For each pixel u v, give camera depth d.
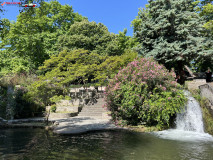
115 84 12.77
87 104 19.38
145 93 11.14
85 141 8.12
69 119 14.65
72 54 20.23
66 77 18.25
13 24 26.36
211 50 17.17
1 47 28.27
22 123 13.43
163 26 18.20
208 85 12.94
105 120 14.00
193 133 10.26
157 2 19.98
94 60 21.72
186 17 18.75
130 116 11.82
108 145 7.48
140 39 20.92
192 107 11.96
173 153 6.46
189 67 26.36
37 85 12.66
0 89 17.41
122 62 18.95
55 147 7.15
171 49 17.44
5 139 8.68
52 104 19.50
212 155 6.27
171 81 11.62
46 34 27.34
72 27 28.05
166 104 10.46
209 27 17.06
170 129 11.44
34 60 28.52
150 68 11.87
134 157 6.00
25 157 5.95
